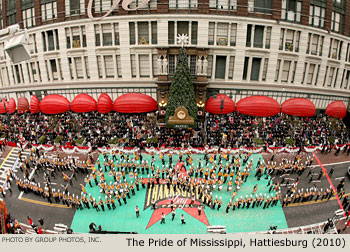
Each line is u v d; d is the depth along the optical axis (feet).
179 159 91.56
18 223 65.92
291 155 94.53
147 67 117.60
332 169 82.33
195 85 110.63
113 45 115.34
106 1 111.75
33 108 111.75
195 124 97.55
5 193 78.89
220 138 99.96
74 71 124.06
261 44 114.21
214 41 111.55
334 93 133.28
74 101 105.70
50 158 90.38
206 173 79.05
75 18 116.57
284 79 121.70
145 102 104.22
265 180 81.92
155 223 65.57
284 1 111.34
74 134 107.04
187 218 67.00
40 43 126.62
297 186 78.07
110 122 111.75
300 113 102.01
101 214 69.36
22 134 110.22
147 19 109.29
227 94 119.55
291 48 116.98
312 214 68.39
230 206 70.03
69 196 71.10
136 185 77.56
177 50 109.60
